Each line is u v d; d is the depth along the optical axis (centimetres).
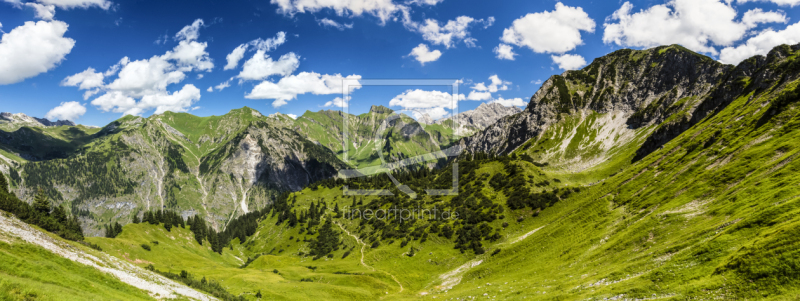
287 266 17900
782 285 3991
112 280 5678
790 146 8331
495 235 15425
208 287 9050
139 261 14675
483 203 18375
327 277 13688
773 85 15450
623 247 8275
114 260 7475
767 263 4300
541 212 16050
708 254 5494
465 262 14262
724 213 7088
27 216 11150
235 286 11556
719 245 5500
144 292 5819
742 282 4369
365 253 17962
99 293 4872
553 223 13825
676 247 6538
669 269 5675
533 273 9744
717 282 4638
